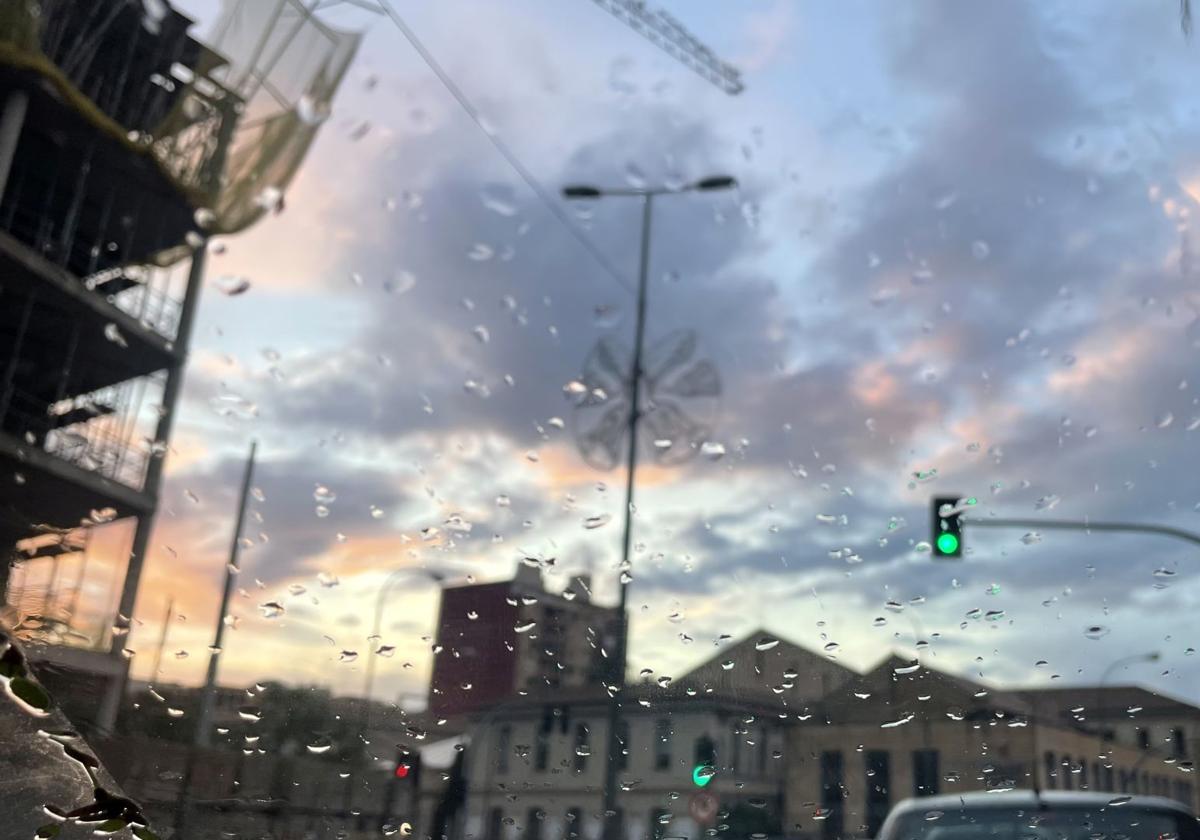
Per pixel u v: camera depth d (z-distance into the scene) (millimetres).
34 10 8000
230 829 3260
